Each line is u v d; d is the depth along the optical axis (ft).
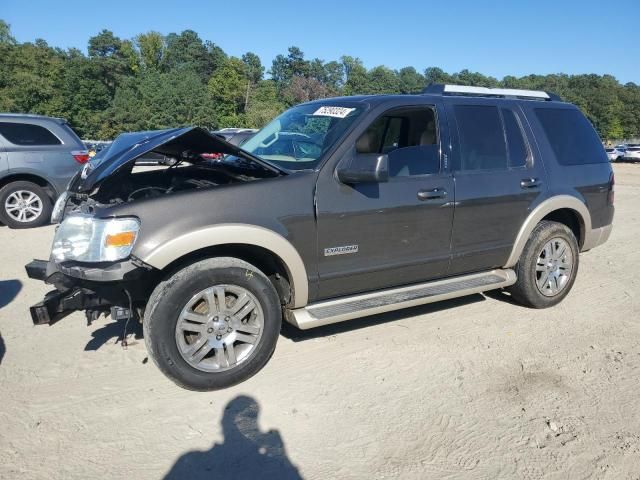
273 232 11.18
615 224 32.14
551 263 15.99
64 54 286.05
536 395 11.29
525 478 8.75
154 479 8.63
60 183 28.76
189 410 10.52
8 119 27.86
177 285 10.46
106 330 14.23
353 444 9.57
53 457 9.09
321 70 442.91
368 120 12.74
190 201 10.68
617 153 157.89
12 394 11.03
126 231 10.23
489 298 17.26
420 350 13.32
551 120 16.34
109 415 10.32
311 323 11.93
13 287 17.90
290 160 12.83
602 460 9.21
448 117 14.08
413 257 13.41
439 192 13.43
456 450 9.45
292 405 10.75
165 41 419.54
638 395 11.33
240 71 309.83
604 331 14.73
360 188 12.38
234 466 8.96
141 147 11.33
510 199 14.76
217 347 11.13
